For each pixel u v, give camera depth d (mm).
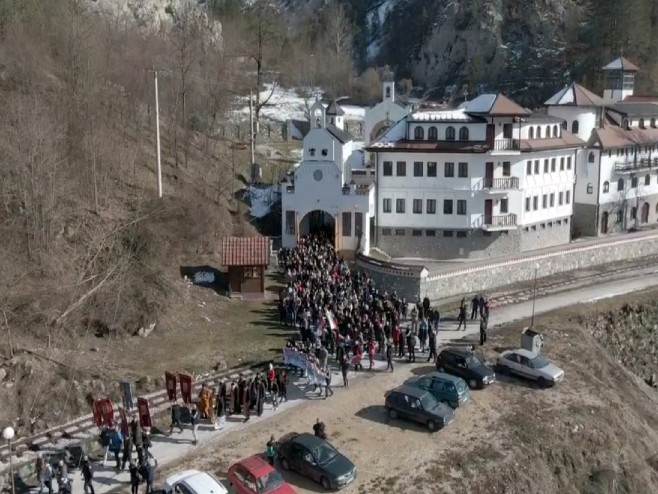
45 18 77375
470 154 68250
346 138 78312
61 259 50969
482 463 34844
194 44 103188
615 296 59844
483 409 39844
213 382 41438
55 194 53531
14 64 66375
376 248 71875
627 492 37469
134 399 39125
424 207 70375
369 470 33531
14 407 37406
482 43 169625
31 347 41906
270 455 32812
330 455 32250
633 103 90438
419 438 36469
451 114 70062
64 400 38438
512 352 44281
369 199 69625
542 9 166375
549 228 75438
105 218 58438
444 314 55156
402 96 160250
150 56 90375
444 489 32688
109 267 51125
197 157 82562
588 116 80312
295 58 155875
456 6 180250
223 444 35000
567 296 60188
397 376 43094
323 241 70375
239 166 87250
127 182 66812
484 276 62375
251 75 128125
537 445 37156
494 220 69875
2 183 52750
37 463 31422
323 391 40906
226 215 70875
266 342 48438
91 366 42062
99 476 32344
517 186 69750
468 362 42469
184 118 83938
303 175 70188
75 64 69438
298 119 115938
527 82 153750
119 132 72125
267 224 76000
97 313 47344
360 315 47781
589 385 44094
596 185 79875
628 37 140625
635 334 57719
